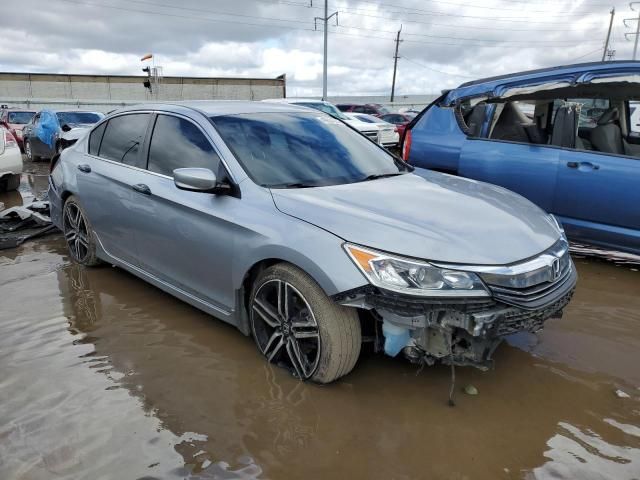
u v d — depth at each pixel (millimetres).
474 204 2990
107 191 4070
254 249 2830
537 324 2605
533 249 2633
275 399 2680
